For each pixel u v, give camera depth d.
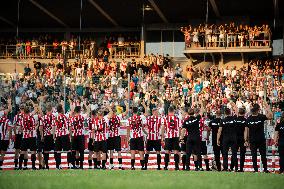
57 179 12.26
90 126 20.19
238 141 18.48
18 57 43.19
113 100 28.69
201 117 19.64
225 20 42.06
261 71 35.16
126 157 22.81
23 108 19.81
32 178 12.60
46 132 19.81
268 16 41.59
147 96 30.61
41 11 42.06
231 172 16.91
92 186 10.45
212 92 32.25
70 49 42.78
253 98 29.75
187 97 30.84
